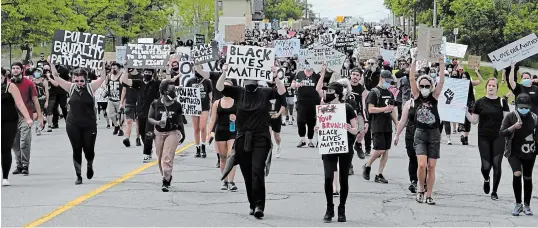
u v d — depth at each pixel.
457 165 18.28
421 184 13.28
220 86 11.57
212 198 13.48
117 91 24.47
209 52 18.81
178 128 14.25
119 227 10.99
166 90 14.13
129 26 56.72
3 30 39.78
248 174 11.78
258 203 11.57
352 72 17.56
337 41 38.62
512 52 17.31
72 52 15.45
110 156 19.31
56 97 27.06
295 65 30.08
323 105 11.45
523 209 12.38
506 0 72.06
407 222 11.65
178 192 14.02
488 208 12.93
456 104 15.66
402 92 25.66
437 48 13.61
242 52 11.80
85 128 14.63
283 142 22.66
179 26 77.12
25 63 42.91
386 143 15.32
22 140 16.09
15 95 14.40
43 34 42.50
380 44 59.06
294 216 11.97
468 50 74.12
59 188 14.35
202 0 76.50
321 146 11.39
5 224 11.12
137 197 13.46
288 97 27.77
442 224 11.54
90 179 15.44
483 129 13.81
